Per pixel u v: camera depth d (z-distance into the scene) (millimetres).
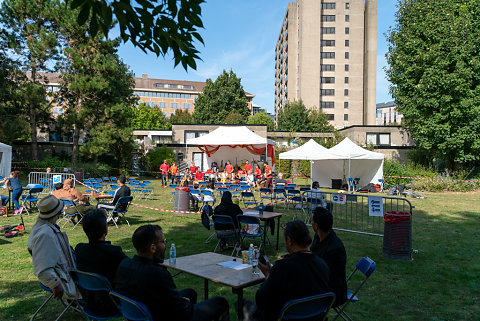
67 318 3871
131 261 2639
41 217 3393
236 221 6484
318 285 2572
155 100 94000
